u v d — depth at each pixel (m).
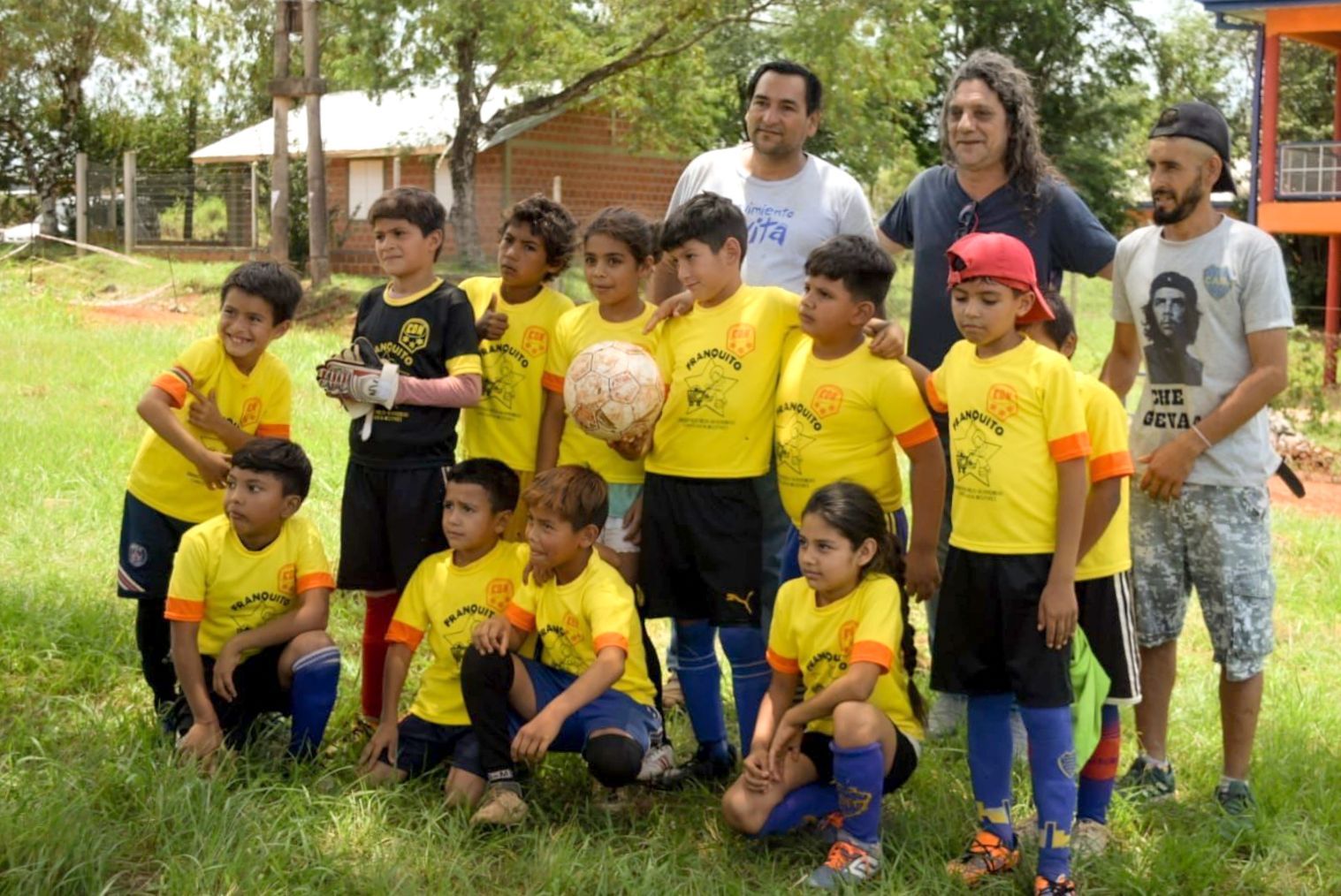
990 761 4.25
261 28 39.47
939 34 25.33
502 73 24.92
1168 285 4.74
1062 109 36.91
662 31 23.45
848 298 4.42
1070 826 4.07
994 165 5.16
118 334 15.68
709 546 4.68
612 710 4.52
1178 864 4.28
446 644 4.70
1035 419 4.09
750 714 4.80
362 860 4.04
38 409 10.44
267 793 4.41
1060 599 4.03
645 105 25.77
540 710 4.57
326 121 33.44
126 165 29.33
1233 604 4.75
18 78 33.59
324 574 4.81
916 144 36.97
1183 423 4.79
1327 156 19.59
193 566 4.65
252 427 5.11
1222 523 4.73
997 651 4.19
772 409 4.75
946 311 5.32
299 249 30.12
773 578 5.02
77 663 5.46
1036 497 4.10
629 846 4.30
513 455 5.13
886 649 4.21
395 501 4.88
